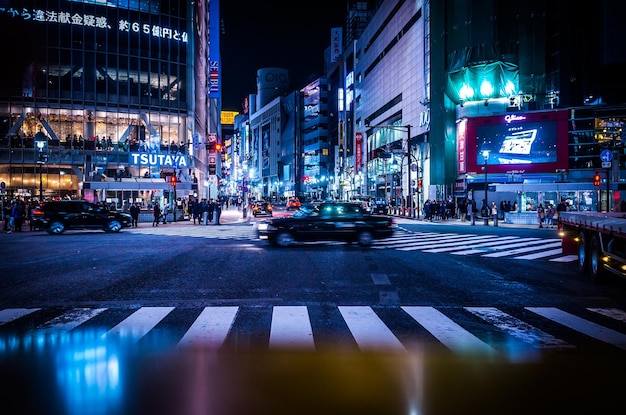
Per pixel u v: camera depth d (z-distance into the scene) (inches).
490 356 220.1
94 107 1879.9
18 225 1080.8
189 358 215.6
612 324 283.6
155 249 682.8
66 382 185.2
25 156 1788.9
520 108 1790.1
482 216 1651.1
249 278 441.4
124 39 1936.5
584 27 1702.8
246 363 208.4
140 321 287.4
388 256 604.4
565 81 1713.8
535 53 1786.4
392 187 2753.4
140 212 1499.8
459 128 1886.1
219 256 600.4
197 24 2332.7
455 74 1894.7
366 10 4160.9
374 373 195.9
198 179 2301.9
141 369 200.2
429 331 265.4
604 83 1685.5
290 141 6038.4
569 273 479.5
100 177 1822.1
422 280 434.9
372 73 3408.0
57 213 994.1
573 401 166.6
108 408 161.2
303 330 265.9
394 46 2874.0
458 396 171.0
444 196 1979.6
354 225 696.4
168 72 2022.6
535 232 1026.1
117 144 1888.5
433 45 2097.7
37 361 210.8
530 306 333.4
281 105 6540.4
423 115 2295.8
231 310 317.7
